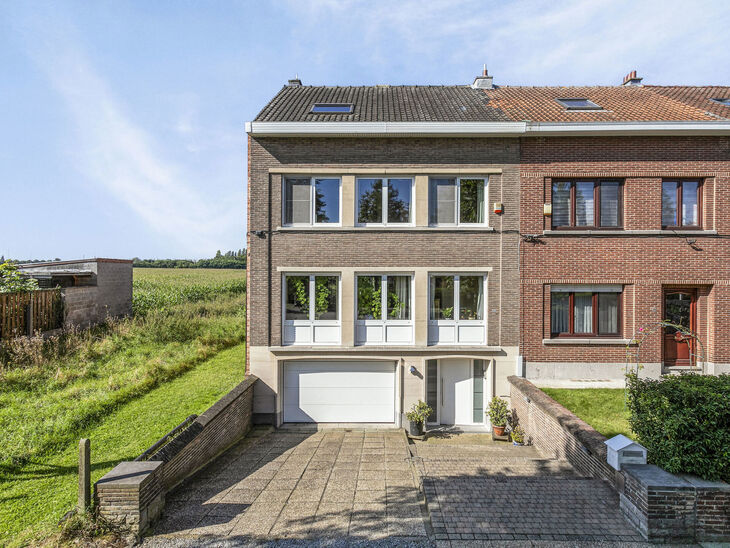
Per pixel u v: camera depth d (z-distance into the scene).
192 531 4.72
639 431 5.29
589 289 9.63
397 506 5.36
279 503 5.46
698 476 4.61
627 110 10.20
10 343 10.00
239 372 11.09
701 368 9.56
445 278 9.77
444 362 9.80
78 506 4.61
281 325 9.68
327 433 9.21
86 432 7.12
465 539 4.41
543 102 11.04
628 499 4.81
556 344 9.55
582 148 9.48
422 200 9.56
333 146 9.54
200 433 6.73
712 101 11.20
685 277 9.42
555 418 7.09
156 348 12.41
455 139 9.54
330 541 4.50
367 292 9.77
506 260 9.55
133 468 4.90
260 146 9.55
